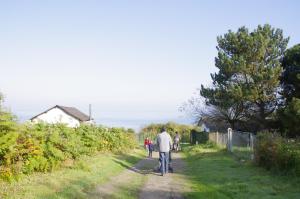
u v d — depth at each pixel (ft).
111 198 40.47
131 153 106.83
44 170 48.19
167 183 52.85
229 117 151.53
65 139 56.24
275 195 41.60
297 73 131.44
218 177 56.03
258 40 137.80
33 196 35.50
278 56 139.95
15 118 41.78
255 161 64.23
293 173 50.19
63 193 38.55
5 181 39.17
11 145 39.63
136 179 55.98
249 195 42.14
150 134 204.85
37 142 46.50
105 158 74.74
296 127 117.08
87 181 47.44
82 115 237.86
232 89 135.95
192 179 57.11
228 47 144.46
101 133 92.53
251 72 138.82
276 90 140.36
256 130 146.00
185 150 132.36
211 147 125.08
